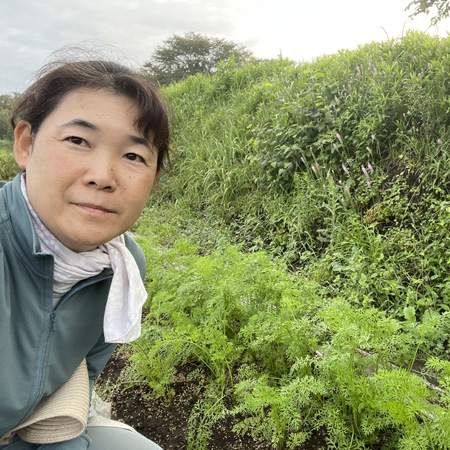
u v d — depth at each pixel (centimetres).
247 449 192
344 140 468
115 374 261
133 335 123
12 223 108
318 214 432
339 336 170
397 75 475
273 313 221
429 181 378
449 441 145
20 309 111
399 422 153
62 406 126
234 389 221
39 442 124
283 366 224
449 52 478
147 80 114
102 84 101
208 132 745
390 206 384
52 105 103
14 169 1047
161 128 112
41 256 107
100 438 138
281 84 677
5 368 106
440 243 321
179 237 503
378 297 310
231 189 561
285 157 499
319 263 363
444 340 253
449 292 286
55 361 122
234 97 803
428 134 413
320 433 195
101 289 131
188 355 253
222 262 274
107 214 105
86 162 100
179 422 215
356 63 564
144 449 136
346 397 181
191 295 268
